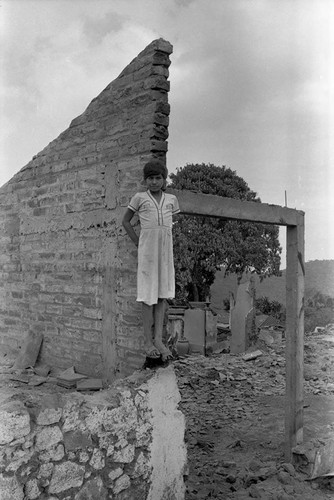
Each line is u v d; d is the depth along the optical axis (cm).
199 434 835
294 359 714
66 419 411
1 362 723
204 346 1476
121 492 453
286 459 710
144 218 471
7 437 367
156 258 470
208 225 2250
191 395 1059
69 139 655
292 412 711
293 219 713
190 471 670
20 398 432
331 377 1170
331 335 1658
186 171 2370
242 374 1205
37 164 714
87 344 624
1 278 791
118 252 575
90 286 620
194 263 2283
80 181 636
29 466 381
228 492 609
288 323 723
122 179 569
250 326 1523
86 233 627
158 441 490
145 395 482
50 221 690
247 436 823
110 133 588
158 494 489
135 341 552
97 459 431
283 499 596
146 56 544
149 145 535
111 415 445
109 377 585
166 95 545
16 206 760
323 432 797
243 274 2503
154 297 468
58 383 611
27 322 732
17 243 759
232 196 2303
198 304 1766
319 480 661
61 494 402
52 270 686
